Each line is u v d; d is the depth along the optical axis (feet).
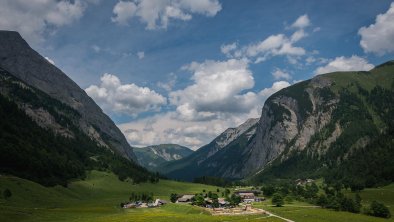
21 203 644.69
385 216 568.00
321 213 570.46
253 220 472.03
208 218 490.90
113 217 509.35
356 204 621.31
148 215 533.96
